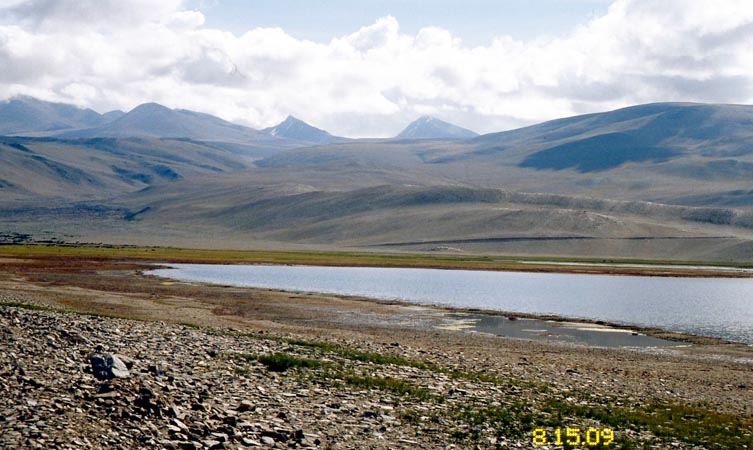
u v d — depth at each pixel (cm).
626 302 9856
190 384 2452
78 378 2170
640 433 2566
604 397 3275
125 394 2034
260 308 7250
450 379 3341
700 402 3369
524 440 2305
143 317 5619
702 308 9150
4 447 1506
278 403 2402
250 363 3128
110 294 7831
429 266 18038
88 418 1794
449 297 9894
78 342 2959
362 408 2506
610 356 4981
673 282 14875
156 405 1977
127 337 3412
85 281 9725
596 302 9750
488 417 2581
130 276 11388
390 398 2733
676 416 2945
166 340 3516
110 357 2366
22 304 5109
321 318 6675
